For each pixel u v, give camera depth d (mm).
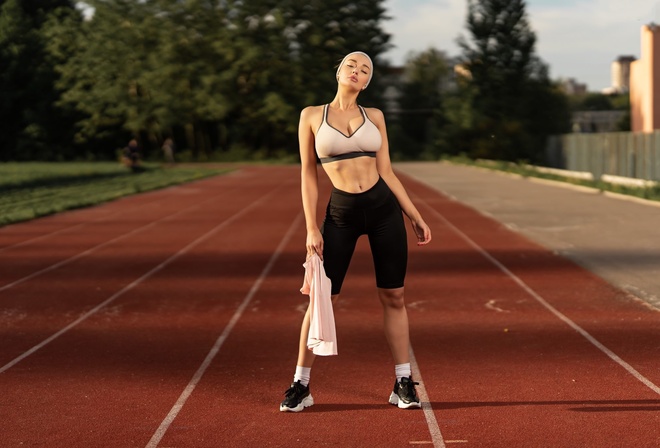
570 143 39375
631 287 9406
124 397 5316
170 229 16484
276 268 11258
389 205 4895
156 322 7832
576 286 9641
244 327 7562
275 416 4863
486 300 8797
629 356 6285
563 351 6480
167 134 69250
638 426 4582
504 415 4820
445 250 12930
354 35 67375
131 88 66625
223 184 33500
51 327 7652
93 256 12617
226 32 65875
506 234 15023
